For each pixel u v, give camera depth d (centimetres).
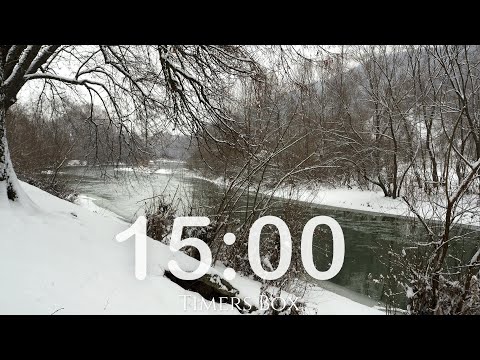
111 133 935
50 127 1320
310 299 656
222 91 720
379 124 2188
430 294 549
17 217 429
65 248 420
